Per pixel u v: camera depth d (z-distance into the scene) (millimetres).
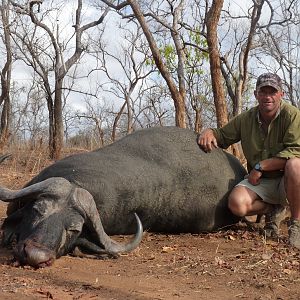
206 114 11438
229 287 2717
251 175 3898
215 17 6086
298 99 8961
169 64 9766
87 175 3482
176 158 3908
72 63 9367
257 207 3947
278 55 8953
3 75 10383
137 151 3844
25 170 7164
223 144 4109
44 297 2332
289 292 2674
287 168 3697
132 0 6527
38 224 2965
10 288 2438
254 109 3990
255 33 7320
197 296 2545
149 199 3740
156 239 3805
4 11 10398
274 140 3883
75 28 9617
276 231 3939
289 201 3721
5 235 3246
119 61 11789
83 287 2580
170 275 2898
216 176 4020
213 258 3266
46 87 9352
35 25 9430
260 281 2812
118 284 2672
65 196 3068
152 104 12719
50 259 2861
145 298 2447
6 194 3104
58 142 8688
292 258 3295
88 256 3174
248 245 3648
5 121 10406
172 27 7688
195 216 3963
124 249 3195
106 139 11172
